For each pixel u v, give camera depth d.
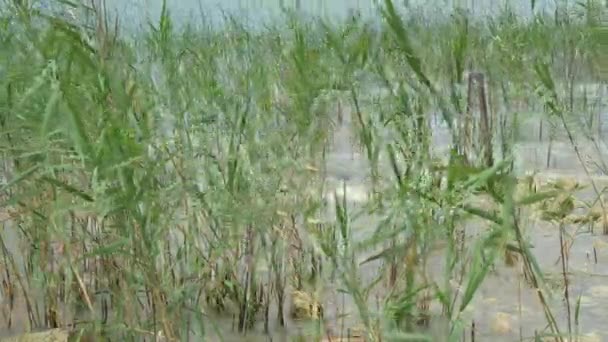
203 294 2.63
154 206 2.06
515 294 2.60
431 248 2.05
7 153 2.34
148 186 2.01
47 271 2.53
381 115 2.74
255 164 2.57
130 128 2.03
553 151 4.37
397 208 2.09
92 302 2.50
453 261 2.11
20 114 2.15
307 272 2.64
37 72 2.16
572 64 4.93
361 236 2.58
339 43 2.96
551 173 4.02
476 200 2.49
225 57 3.76
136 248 2.12
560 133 4.48
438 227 2.04
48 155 2.12
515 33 4.17
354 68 2.91
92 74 2.11
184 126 2.53
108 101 2.13
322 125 2.96
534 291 2.62
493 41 4.00
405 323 2.18
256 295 2.57
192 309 2.23
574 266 2.86
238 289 2.54
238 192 2.44
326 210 2.73
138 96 2.34
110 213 2.09
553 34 4.78
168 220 2.15
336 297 2.57
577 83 5.03
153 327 2.23
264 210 2.45
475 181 1.79
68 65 2.05
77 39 2.16
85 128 1.99
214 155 2.54
